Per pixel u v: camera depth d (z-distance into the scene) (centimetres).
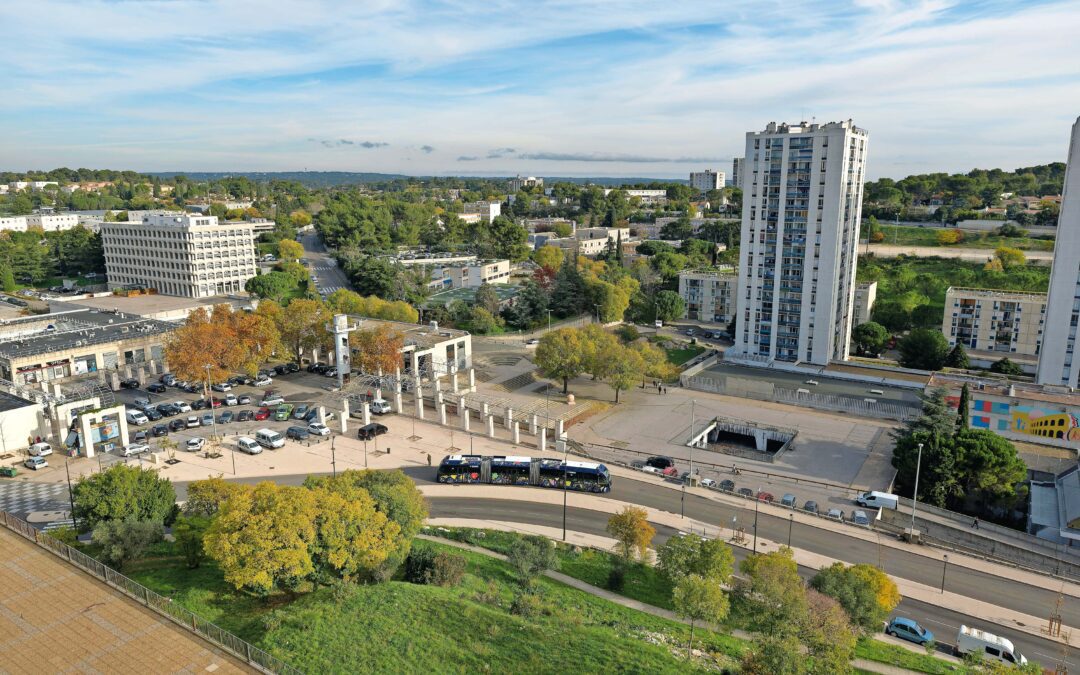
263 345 14375
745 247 16425
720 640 6234
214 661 4666
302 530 5884
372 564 6162
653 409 13712
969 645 6412
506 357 17012
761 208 15962
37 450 10256
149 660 4659
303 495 6128
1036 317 17638
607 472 10038
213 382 13325
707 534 8706
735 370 15925
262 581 5600
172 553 7088
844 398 13625
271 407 12650
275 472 10125
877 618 6228
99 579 5656
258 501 6131
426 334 15650
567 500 9625
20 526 6500
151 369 14562
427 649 5144
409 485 7431
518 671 4984
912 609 7306
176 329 14138
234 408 12862
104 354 14012
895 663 6053
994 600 7506
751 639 6172
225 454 10781
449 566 6694
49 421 10775
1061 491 9988
